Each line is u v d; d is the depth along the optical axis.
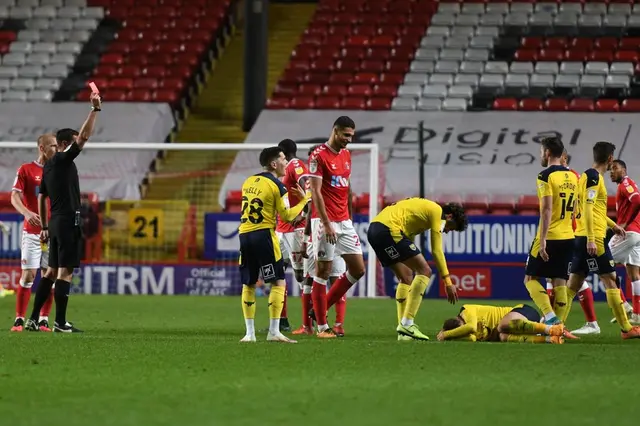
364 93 83.25
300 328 37.00
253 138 78.69
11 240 64.25
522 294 61.88
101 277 65.06
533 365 25.16
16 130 79.31
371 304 54.84
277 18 99.88
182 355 27.00
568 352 28.25
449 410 18.56
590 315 38.12
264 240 30.94
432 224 32.31
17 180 37.31
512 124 78.56
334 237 33.12
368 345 30.03
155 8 93.44
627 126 77.38
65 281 35.56
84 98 83.50
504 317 32.00
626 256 41.22
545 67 84.44
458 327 32.09
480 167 74.19
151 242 65.19
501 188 72.12
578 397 20.11
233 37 98.38
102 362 25.38
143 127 79.50
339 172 34.31
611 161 36.19
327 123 79.94
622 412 18.45
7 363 25.11
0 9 92.38
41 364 24.92
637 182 72.12
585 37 87.25
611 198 67.56
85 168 75.38
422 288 32.56
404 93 82.81
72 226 35.38
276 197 30.86
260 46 80.06
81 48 89.06
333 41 89.94
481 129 78.25
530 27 88.19
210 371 23.70
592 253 34.16
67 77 86.00
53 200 35.34
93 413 18.19
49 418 17.69
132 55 88.56
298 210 31.22
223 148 59.56
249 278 31.41
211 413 18.22
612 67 83.75
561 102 80.44
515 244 61.97
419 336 32.50
